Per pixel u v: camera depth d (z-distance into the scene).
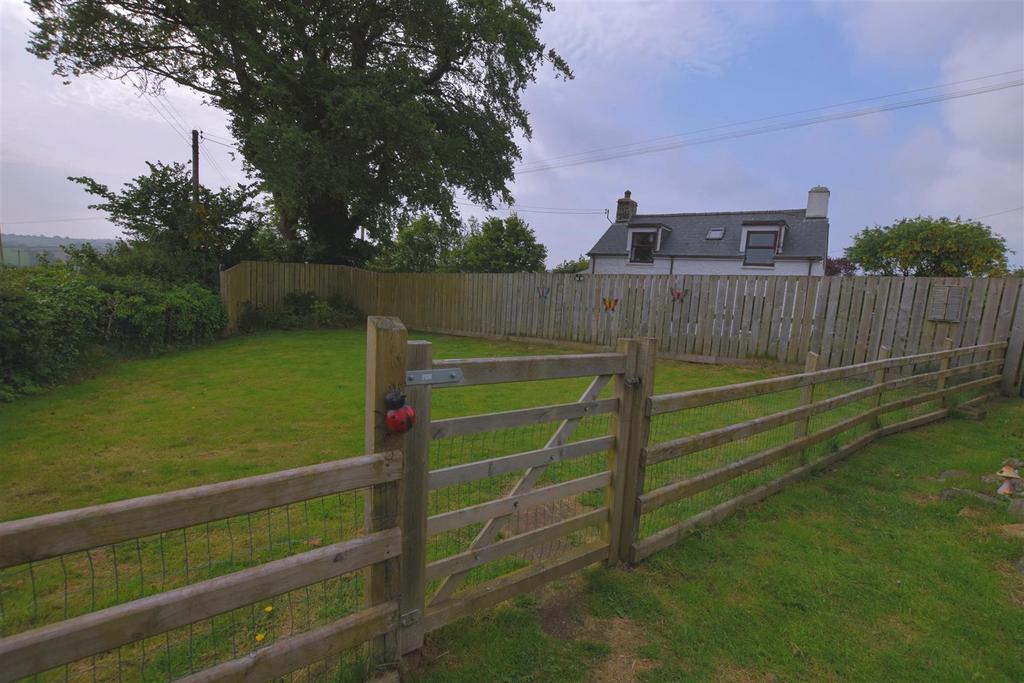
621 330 10.98
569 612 2.52
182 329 10.32
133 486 3.64
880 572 2.93
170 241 13.50
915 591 2.76
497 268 25.19
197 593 1.44
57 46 13.29
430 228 22.81
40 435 4.73
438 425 2.06
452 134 16.31
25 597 2.43
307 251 16.77
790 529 3.43
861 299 8.06
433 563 2.15
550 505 3.65
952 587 2.79
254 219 14.99
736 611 2.56
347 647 1.84
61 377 6.98
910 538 3.32
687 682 2.11
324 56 14.84
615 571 2.88
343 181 13.80
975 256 16.23
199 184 14.03
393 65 15.05
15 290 6.25
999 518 3.52
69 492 3.53
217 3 12.80
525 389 7.38
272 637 2.19
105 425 5.10
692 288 9.89
